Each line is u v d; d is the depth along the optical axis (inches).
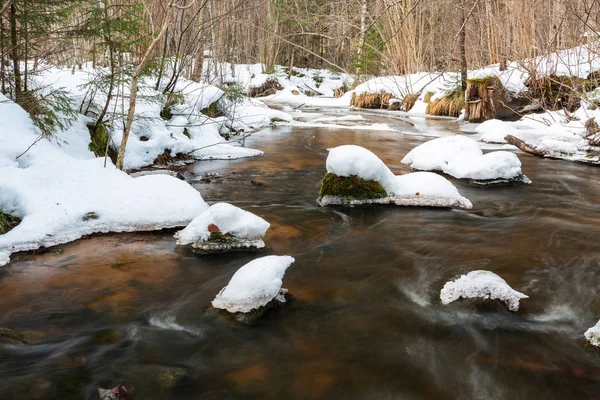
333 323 110.2
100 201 177.8
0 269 136.6
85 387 84.7
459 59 709.9
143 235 168.6
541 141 395.5
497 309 115.7
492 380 88.2
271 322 110.7
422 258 152.6
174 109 363.6
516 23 599.5
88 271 137.9
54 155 201.2
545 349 98.5
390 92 828.6
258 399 82.7
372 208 213.2
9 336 101.1
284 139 432.1
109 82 260.1
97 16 250.8
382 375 90.0
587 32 487.5
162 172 267.6
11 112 214.1
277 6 547.2
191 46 415.8
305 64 1521.9
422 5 655.8
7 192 167.8
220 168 298.4
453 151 293.4
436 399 83.0
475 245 164.6
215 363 93.6
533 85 558.3
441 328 107.4
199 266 144.5
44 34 243.1
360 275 138.9
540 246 162.6
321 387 86.4
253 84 1141.1
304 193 241.1
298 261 150.2
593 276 136.6
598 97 457.4
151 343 100.4
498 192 246.2
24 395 81.8
